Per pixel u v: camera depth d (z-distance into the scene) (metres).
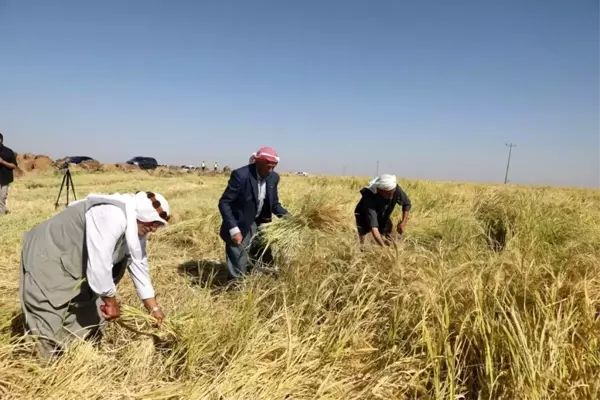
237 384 2.79
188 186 21.52
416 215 8.62
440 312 3.24
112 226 2.97
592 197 14.46
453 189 13.98
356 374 3.15
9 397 2.63
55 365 2.98
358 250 4.44
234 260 4.96
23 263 3.18
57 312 3.16
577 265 3.88
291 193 11.17
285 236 5.05
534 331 2.85
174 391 2.77
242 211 4.95
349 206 7.14
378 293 3.76
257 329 3.45
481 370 2.90
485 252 5.48
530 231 6.38
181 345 3.29
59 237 3.12
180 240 7.44
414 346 3.17
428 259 4.16
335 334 3.45
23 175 27.36
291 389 2.80
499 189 9.24
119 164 38.97
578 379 2.66
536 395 2.49
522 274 3.49
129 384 2.92
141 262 3.25
